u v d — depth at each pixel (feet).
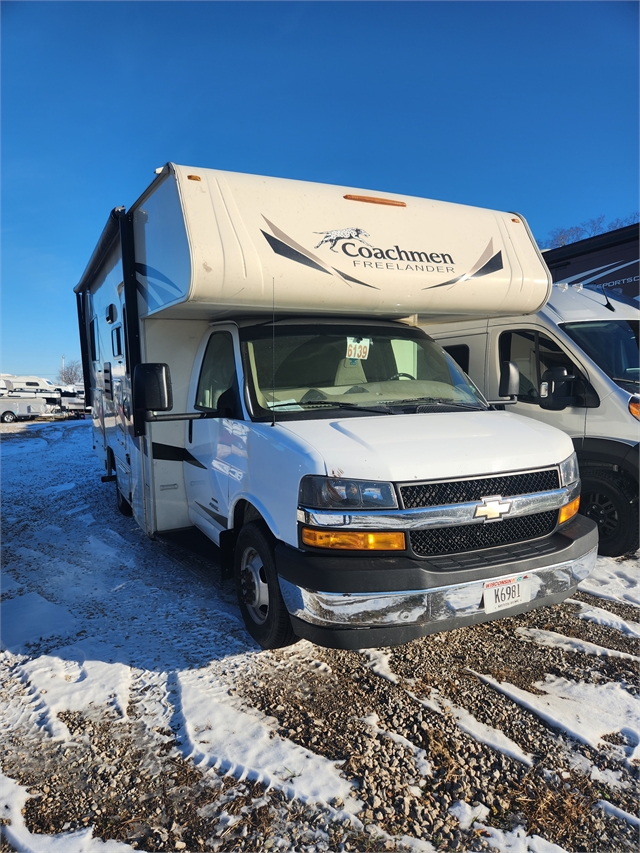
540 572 10.66
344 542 9.89
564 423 17.81
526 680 11.10
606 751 9.09
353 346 14.73
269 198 13.00
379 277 13.39
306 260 12.70
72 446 50.60
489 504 10.46
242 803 8.13
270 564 11.43
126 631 13.33
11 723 10.11
